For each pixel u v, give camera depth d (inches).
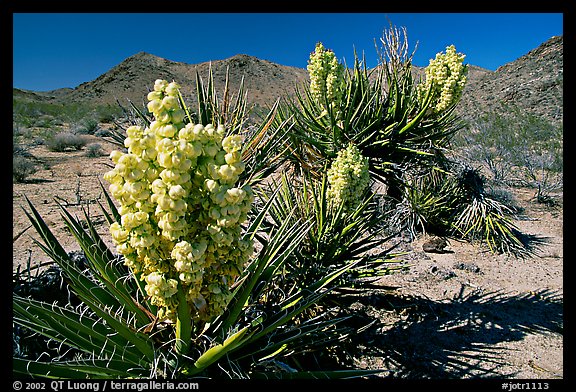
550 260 207.9
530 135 644.1
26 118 824.9
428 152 191.9
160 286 63.8
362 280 130.5
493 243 231.0
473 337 138.9
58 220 235.6
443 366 122.9
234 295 84.7
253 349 86.8
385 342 133.3
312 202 140.7
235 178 63.0
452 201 251.6
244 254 68.3
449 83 192.9
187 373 76.5
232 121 108.4
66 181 340.8
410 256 210.1
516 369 122.1
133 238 60.6
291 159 179.3
